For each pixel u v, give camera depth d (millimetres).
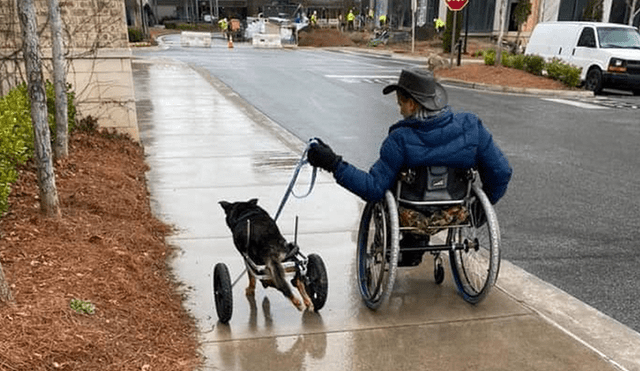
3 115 5766
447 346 3758
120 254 4609
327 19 71938
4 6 8195
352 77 20562
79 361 3113
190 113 12180
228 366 3453
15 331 3146
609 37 18359
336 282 4672
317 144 3916
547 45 20578
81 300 3682
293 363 3516
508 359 3619
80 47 8703
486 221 4211
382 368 3494
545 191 7547
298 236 5664
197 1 77312
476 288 4562
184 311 4098
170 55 28891
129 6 43812
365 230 4508
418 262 4555
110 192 6270
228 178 7535
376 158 9023
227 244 5371
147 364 3273
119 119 9180
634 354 3709
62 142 7098
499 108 14789
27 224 4820
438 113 3861
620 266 5238
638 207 6938
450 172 3990
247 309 4199
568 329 4016
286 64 25531
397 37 43312
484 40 41062
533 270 5125
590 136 11367
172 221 5945
